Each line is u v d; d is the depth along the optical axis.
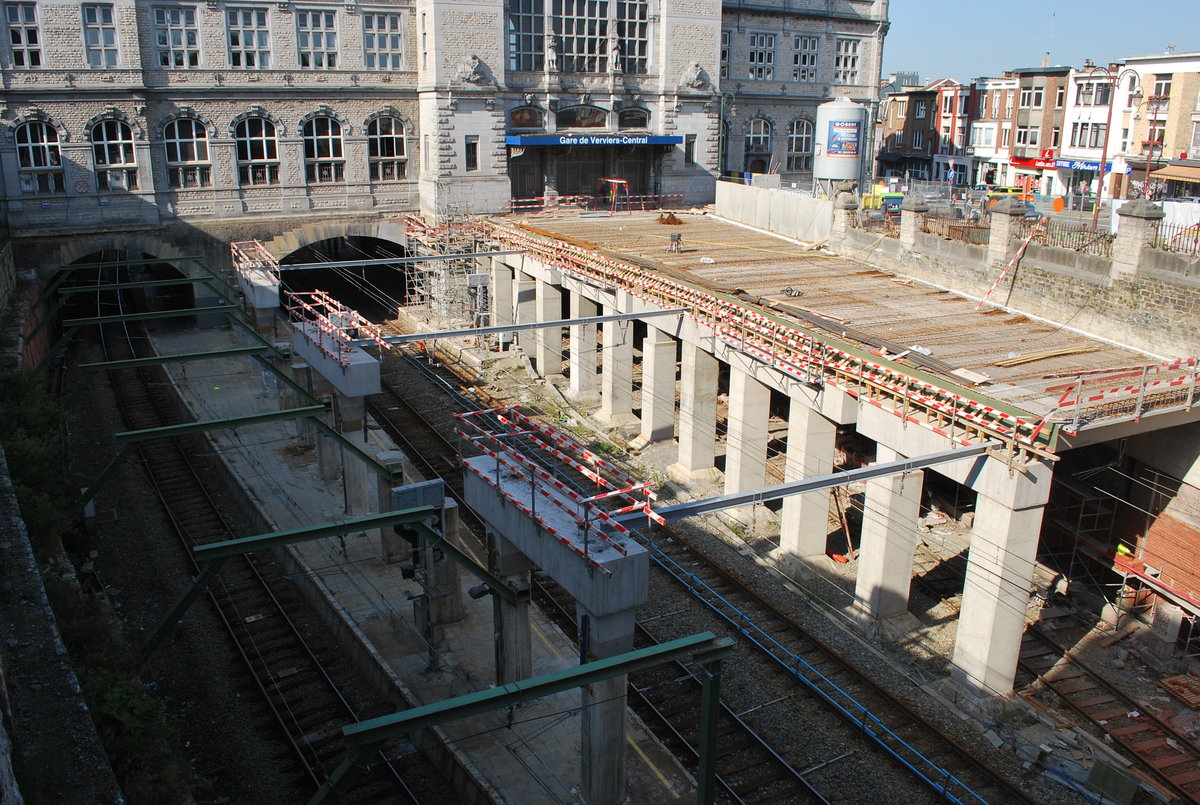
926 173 77.56
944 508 30.81
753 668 21.98
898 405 23.06
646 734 18.91
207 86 48.03
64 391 40.28
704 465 32.69
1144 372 22.08
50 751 13.40
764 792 18.02
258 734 19.48
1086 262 28.81
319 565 24.95
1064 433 20.23
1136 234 26.92
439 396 40.22
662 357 34.66
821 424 26.27
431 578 20.09
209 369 42.69
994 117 67.94
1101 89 56.59
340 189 52.78
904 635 23.61
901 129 81.31
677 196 58.94
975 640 21.36
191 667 21.55
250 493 29.06
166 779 15.45
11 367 30.78
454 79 51.06
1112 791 17.95
